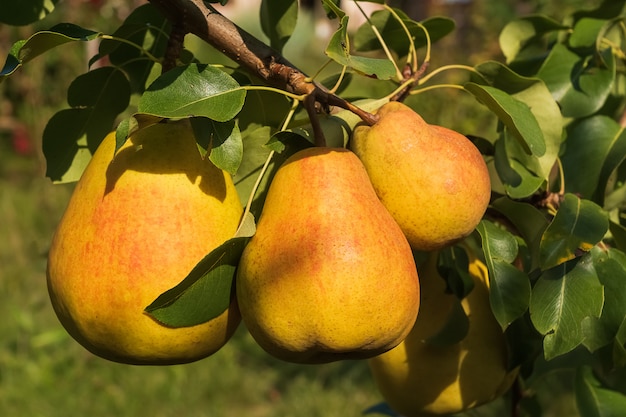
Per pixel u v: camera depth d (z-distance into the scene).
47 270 0.66
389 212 0.65
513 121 0.67
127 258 0.63
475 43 2.82
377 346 0.63
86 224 0.64
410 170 0.64
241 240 0.63
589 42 0.84
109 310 0.63
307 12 4.55
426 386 0.77
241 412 1.90
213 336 0.65
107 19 2.83
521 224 0.74
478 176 0.65
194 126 0.63
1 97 3.22
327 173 0.63
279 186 0.63
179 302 0.63
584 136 0.81
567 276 0.70
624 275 0.71
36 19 0.76
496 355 0.76
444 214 0.64
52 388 1.89
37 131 3.11
